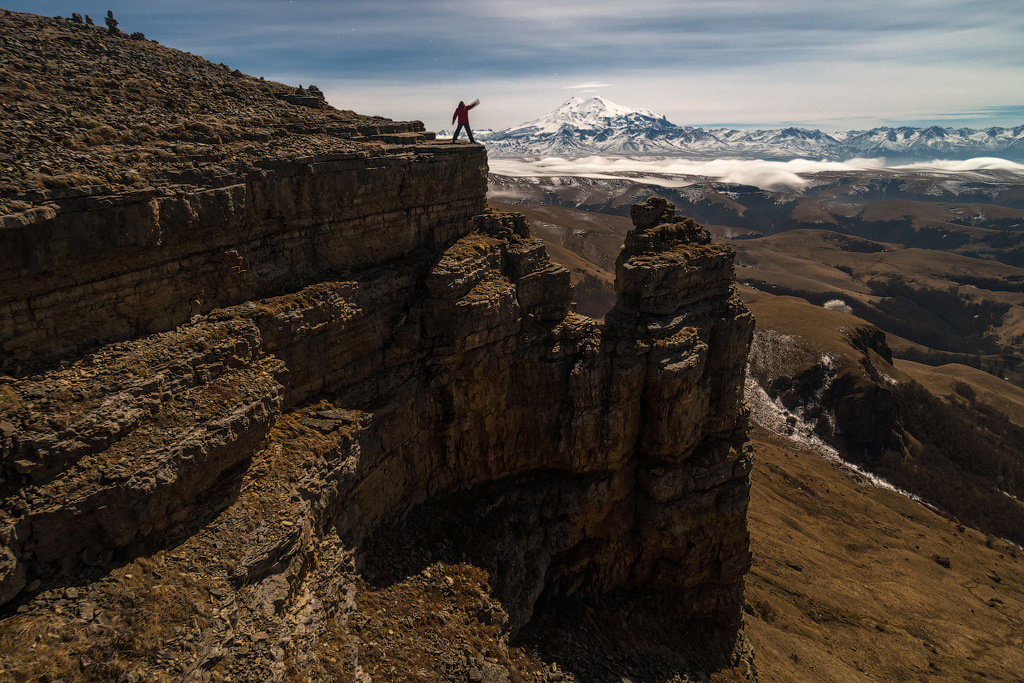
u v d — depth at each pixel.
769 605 83.31
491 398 42.66
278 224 31.62
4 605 19.56
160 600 21.58
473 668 32.69
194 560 23.31
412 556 36.69
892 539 135.00
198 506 24.88
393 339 37.75
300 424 30.84
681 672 45.28
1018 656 90.19
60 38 37.56
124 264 24.73
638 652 45.19
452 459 42.25
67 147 25.39
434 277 37.47
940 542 140.25
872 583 105.81
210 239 28.14
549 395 44.69
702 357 47.78
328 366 33.91
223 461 25.33
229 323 28.09
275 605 24.28
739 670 50.47
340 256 35.62
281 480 27.52
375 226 37.38
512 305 41.50
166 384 24.55
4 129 24.67
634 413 46.62
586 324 45.62
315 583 28.52
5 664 18.25
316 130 38.00
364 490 35.00
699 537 50.34
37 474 20.30
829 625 86.00
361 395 35.47
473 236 43.31
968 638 92.44
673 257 47.16
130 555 22.31
